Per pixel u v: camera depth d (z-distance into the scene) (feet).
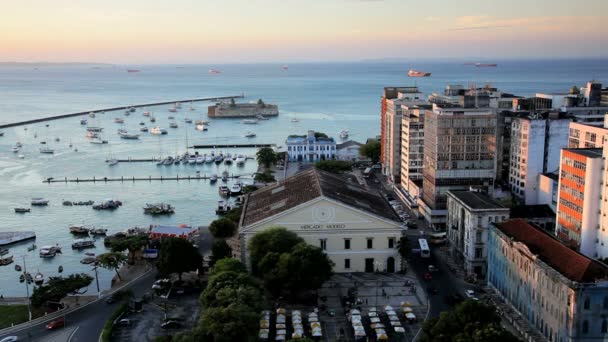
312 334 472.44
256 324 441.27
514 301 513.45
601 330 415.03
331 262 575.79
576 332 413.59
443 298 557.33
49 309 556.92
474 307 413.18
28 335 494.59
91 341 480.64
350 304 540.11
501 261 543.80
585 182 589.32
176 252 590.55
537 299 467.11
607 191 568.00
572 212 620.90
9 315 543.80
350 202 639.76
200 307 547.08
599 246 588.09
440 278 611.47
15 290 634.43
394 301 551.18
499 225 564.71
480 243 609.42
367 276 620.49
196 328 437.99
